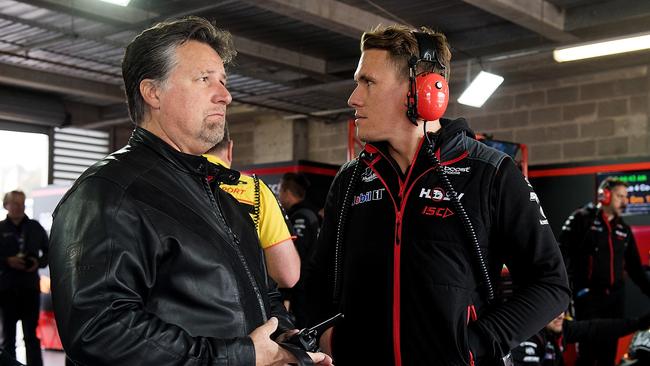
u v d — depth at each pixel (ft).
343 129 33.94
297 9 19.33
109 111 36.42
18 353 23.97
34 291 19.33
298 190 15.60
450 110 30.14
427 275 4.96
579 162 24.41
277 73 28.12
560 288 4.96
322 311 5.82
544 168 25.20
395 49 5.19
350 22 20.93
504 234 5.06
